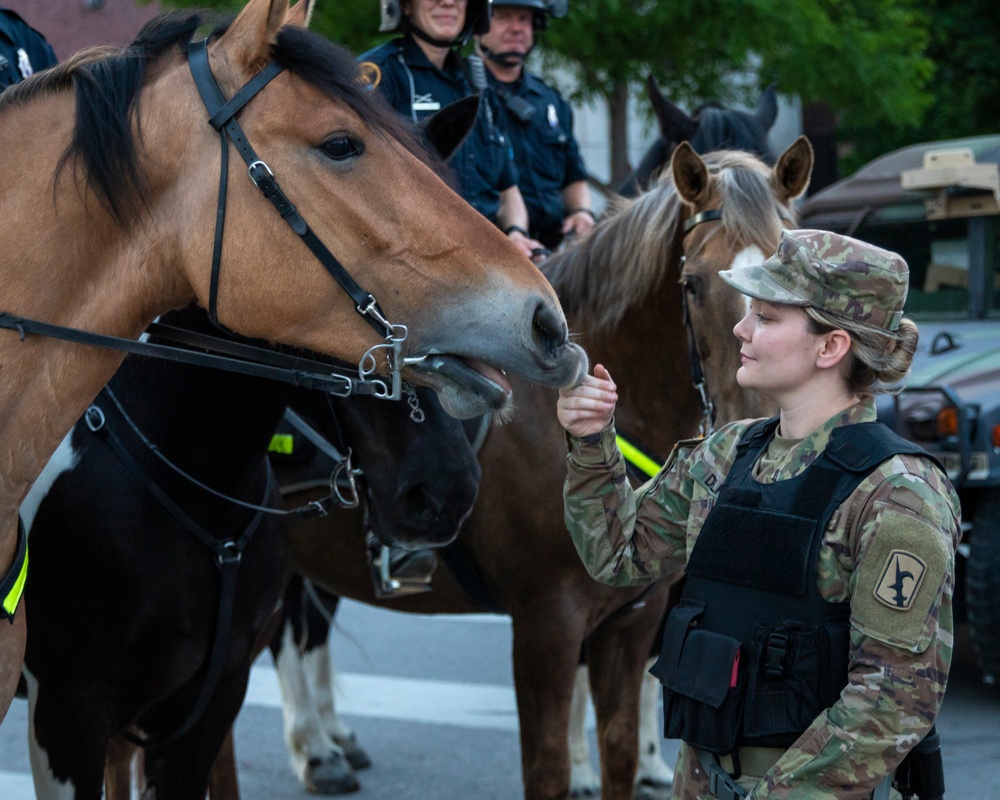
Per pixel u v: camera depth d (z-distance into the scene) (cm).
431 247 198
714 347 309
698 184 318
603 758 359
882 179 672
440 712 533
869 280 189
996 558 484
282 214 195
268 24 195
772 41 891
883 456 184
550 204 498
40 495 258
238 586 282
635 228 340
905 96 986
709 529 197
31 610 258
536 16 502
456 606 370
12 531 202
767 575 186
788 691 183
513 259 203
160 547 262
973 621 489
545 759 327
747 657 187
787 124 1548
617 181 1052
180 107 196
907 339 191
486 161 415
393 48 393
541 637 328
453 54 411
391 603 382
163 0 800
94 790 263
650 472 344
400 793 445
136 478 261
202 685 277
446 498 284
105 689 264
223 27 207
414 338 200
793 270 191
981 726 482
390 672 591
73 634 258
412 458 281
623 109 1045
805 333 192
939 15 1418
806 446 193
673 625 196
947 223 648
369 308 198
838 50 928
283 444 358
